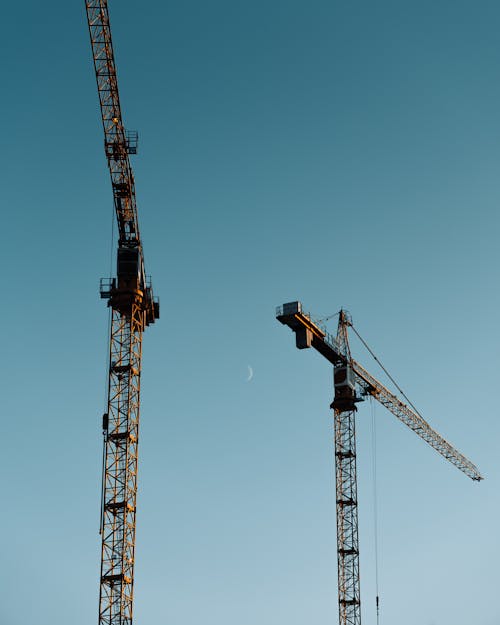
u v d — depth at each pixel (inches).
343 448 6884.8
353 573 6633.9
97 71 5044.3
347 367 6978.4
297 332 6589.6
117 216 5172.2
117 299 4948.3
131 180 5108.3
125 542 4677.7
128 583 4677.7
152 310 5187.0
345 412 6978.4
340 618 6550.2
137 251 5022.1
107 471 4766.2
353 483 6791.3
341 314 7209.6
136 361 4990.2
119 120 5113.2
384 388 7687.0
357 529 6702.8
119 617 4586.6
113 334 4970.5
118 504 4707.2
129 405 4867.1
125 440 4808.1
